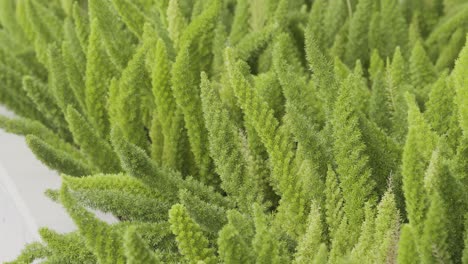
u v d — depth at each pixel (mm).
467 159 1712
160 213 1855
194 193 1868
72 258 1775
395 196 1768
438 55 2410
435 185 1606
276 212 1925
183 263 1762
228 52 1787
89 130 1969
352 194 1715
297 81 1914
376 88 2016
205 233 1812
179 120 2012
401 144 1920
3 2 2734
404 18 2525
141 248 1561
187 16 2545
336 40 2408
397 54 2117
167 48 2184
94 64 2137
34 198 2162
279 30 2244
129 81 2037
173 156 2041
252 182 1860
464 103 1744
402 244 1548
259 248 1614
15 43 2695
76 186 1850
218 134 1830
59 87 2207
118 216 2045
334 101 1785
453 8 2518
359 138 1713
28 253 1851
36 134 2219
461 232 1618
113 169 1992
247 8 2371
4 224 2365
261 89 2020
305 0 2773
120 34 2188
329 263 1680
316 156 1775
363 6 2348
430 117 1902
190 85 1925
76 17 2242
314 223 1695
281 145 1785
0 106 2500
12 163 2283
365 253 1666
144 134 2107
